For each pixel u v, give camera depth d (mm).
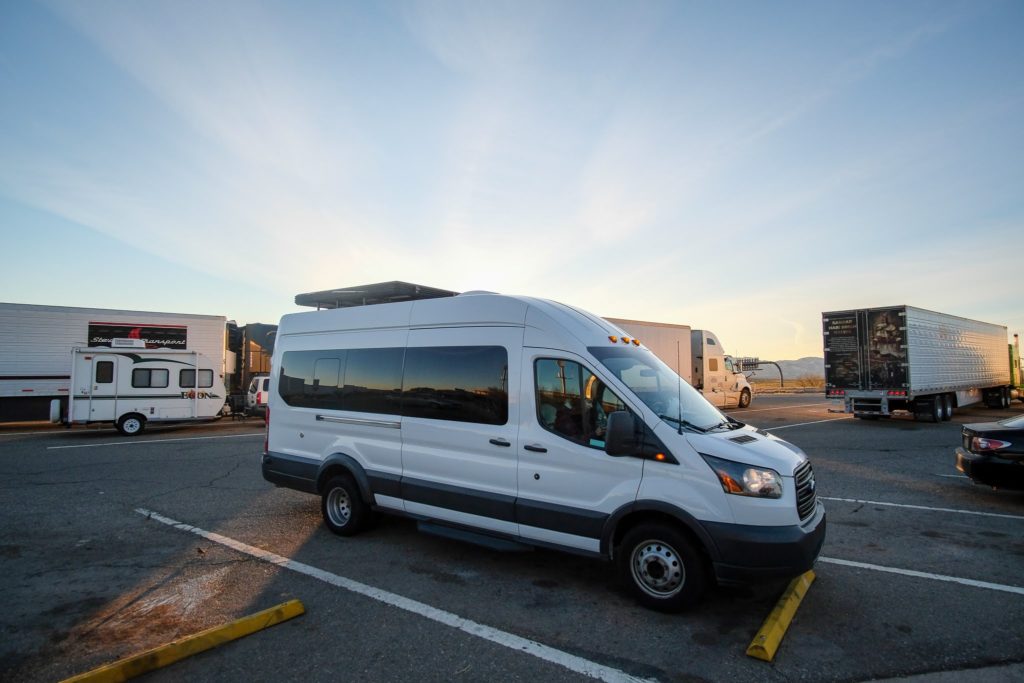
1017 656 3457
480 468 4922
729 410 23547
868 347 16922
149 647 3615
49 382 17359
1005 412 22109
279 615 3957
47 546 5629
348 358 6133
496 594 4453
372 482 5664
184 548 5570
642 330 18359
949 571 4883
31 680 3225
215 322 19016
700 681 3219
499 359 4938
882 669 3324
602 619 4000
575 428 4441
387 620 3992
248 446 13023
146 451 12188
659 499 4004
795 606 4094
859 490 8047
